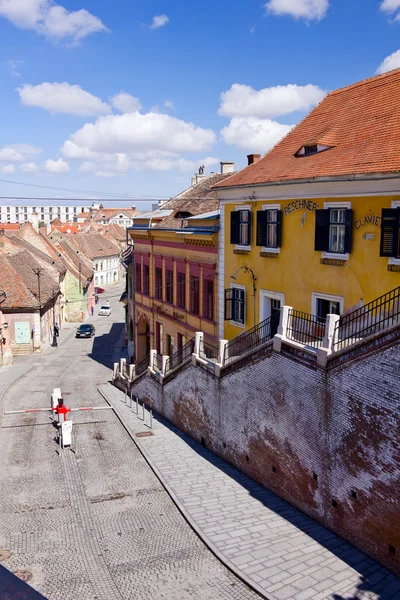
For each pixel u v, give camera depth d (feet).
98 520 49.90
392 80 61.82
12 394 106.42
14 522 49.39
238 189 69.62
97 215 603.26
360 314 47.60
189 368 72.54
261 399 55.16
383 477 39.83
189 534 47.09
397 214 46.70
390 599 36.04
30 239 221.05
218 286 78.84
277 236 62.95
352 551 42.50
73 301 220.23
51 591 38.78
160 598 38.04
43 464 64.03
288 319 51.90
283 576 39.55
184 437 73.56
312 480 47.88
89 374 128.47
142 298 117.19
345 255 52.90
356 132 58.75
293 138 71.97
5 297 152.05
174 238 94.68
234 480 58.03
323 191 55.01
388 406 39.11
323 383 45.57
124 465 63.77
